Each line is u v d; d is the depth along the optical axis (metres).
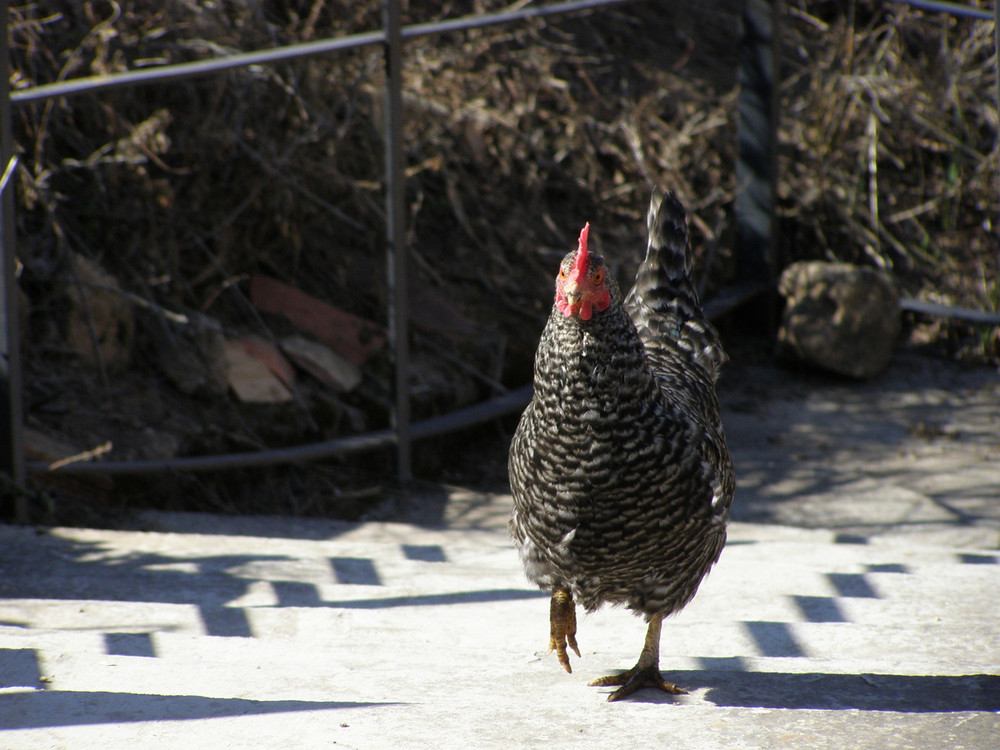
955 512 11.97
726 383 16.36
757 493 12.59
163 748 3.98
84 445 10.48
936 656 5.92
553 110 18.48
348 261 15.10
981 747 4.00
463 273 16.11
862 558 8.68
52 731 4.10
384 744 4.05
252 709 4.34
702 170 18.48
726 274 18.12
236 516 10.49
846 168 18.75
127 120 12.77
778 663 5.70
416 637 6.39
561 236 17.30
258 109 13.85
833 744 4.07
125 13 12.85
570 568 5.63
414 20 17.30
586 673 5.82
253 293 13.76
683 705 4.55
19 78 11.86
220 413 11.91
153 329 12.20
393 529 10.27
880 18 20.47
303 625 6.48
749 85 16.77
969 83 18.17
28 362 11.09
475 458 14.07
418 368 14.06
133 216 12.41
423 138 16.56
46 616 6.48
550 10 12.14
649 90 19.41
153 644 5.75
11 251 8.68
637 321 7.19
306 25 14.91
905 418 15.24
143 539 8.48
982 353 17.39
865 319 16.22
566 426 5.22
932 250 18.44
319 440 12.49
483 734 4.16
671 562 5.59
